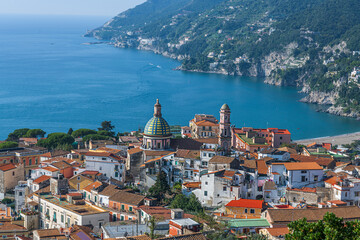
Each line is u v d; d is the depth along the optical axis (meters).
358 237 96.75
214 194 198.88
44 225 188.75
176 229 144.38
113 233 153.00
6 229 178.38
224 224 157.75
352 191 189.50
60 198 193.88
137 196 188.38
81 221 172.00
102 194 192.12
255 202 182.50
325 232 98.25
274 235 147.75
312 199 194.88
